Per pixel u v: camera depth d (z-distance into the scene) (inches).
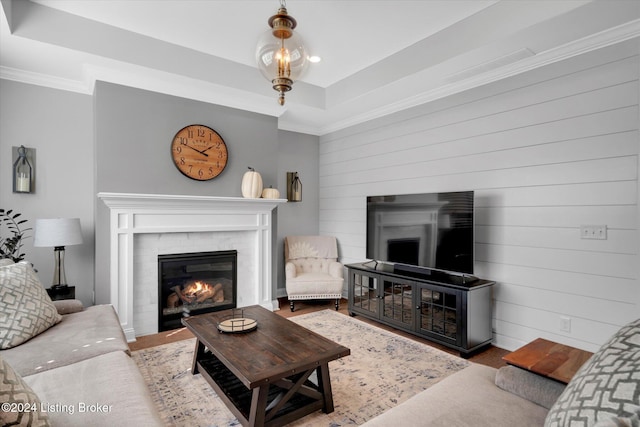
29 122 126.5
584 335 104.0
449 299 119.0
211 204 147.6
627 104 96.1
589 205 103.1
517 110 119.4
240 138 159.5
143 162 134.0
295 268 176.4
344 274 194.5
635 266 94.6
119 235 127.9
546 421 42.1
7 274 83.1
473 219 120.7
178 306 145.7
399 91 142.9
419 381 96.6
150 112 135.6
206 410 82.1
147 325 136.6
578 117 105.3
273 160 169.8
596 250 101.7
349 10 104.1
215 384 87.8
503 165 123.4
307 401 80.4
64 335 80.8
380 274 143.3
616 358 38.9
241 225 157.9
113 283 126.3
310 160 208.5
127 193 126.6
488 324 122.0
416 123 154.3
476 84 130.0
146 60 121.5
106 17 110.3
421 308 127.7
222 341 83.0
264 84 149.8
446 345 119.3
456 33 111.0
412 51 124.9
